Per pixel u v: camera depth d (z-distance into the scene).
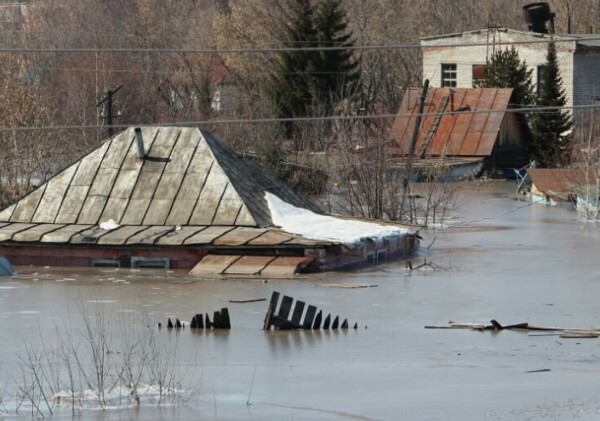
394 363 51.25
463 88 161.38
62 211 87.12
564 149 148.75
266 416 41.78
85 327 59.72
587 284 75.06
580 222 109.56
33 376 48.12
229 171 87.50
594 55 168.50
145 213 85.38
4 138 120.19
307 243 79.50
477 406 43.22
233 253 80.38
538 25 173.38
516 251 90.44
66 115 149.62
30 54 177.88
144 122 165.25
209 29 195.62
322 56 158.75
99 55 171.75
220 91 179.12
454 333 58.91
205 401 43.94
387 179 106.44
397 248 87.75
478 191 138.38
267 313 60.94
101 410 42.41
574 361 51.72
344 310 65.81
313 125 138.25
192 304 67.56
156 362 50.03
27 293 71.56
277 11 186.12
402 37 194.12
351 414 42.12
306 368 50.09
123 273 79.62
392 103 177.25
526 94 157.38
